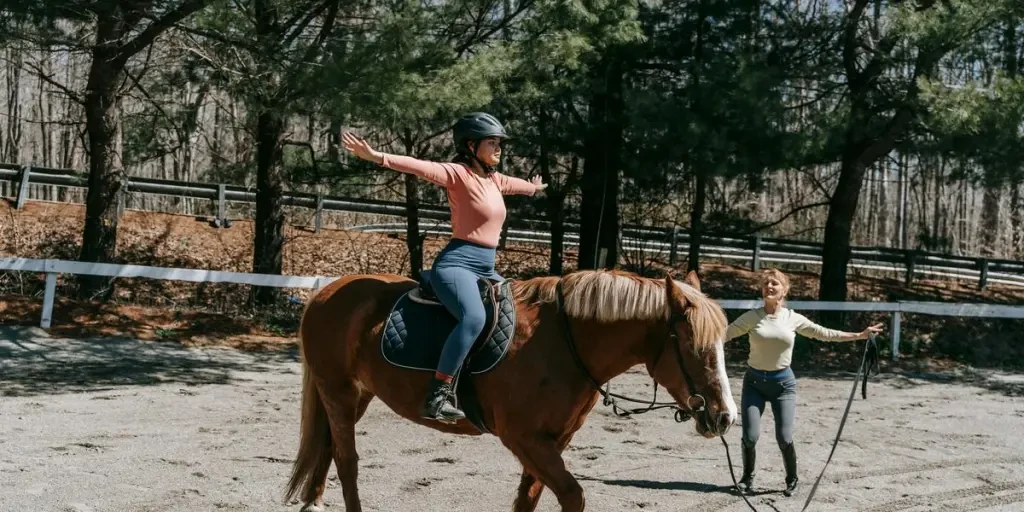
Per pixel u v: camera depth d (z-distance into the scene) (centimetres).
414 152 1891
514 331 495
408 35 1310
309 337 576
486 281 495
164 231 2180
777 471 766
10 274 1742
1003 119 1398
